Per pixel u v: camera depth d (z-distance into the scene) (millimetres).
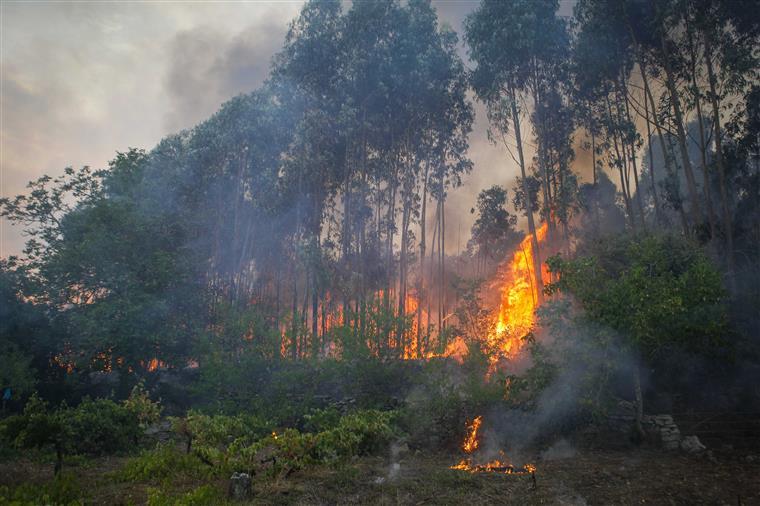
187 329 25453
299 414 17062
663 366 16266
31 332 26219
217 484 9523
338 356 17766
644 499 8836
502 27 29266
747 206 26719
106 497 8727
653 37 28344
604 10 28906
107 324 23047
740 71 25422
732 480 9922
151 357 24281
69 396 25344
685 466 11125
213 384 18594
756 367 15883
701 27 25875
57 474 10141
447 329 16328
